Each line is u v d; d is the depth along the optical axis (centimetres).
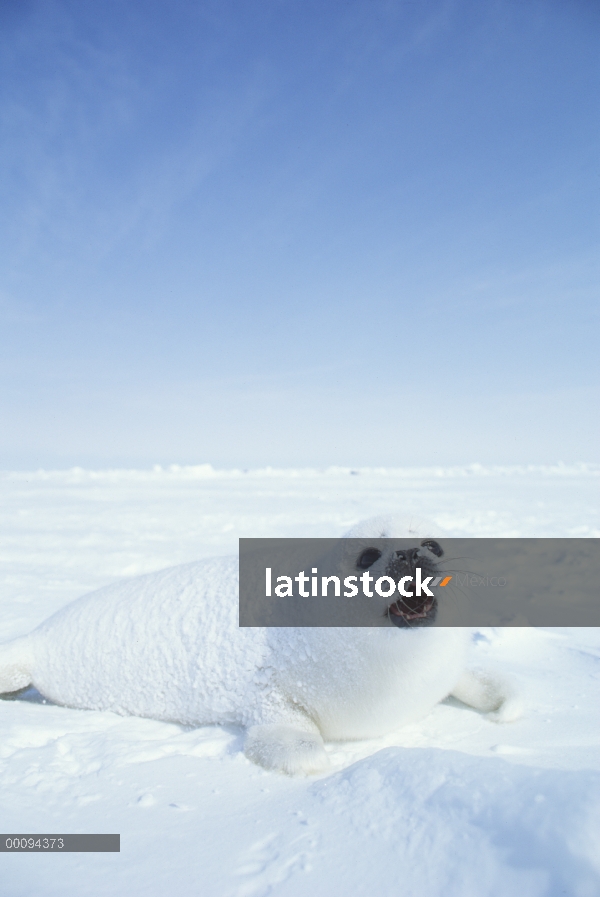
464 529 890
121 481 1980
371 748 220
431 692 226
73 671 278
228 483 1919
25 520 1017
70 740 222
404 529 230
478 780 150
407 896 121
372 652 213
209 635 255
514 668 328
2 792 173
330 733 235
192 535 852
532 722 244
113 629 276
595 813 126
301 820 156
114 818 161
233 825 156
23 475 2161
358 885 125
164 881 129
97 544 774
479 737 227
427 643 215
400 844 138
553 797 134
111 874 131
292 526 931
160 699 259
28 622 409
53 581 557
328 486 1789
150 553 706
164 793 179
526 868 121
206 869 133
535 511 1120
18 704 282
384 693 217
